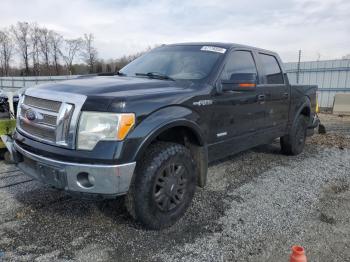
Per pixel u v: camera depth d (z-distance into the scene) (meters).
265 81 4.86
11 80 31.64
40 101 3.04
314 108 6.55
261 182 4.58
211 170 5.04
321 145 7.13
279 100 5.14
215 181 4.56
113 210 3.52
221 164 5.37
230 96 3.95
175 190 3.21
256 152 6.24
